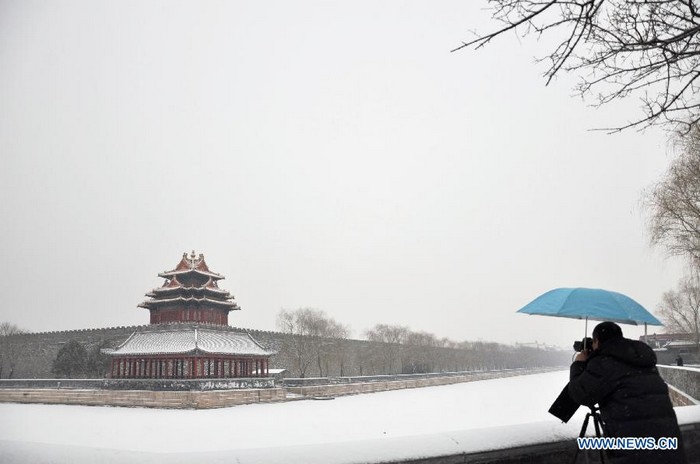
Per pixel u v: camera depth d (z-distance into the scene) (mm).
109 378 79438
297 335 104938
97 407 68188
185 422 51375
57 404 73875
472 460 6914
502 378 151875
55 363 86625
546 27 7371
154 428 46469
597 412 7344
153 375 75688
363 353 118375
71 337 90000
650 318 7762
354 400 79812
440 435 7055
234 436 40938
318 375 105875
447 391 98562
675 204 33625
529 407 65312
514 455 7242
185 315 89938
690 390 30422
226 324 96312
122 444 36531
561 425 7988
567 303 7617
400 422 50938
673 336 89375
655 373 6484
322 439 38688
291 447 6242
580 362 7066
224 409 65812
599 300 7652
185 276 92062
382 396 88375
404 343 137625
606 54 7816
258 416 57250
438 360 142500
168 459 5703
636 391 6266
